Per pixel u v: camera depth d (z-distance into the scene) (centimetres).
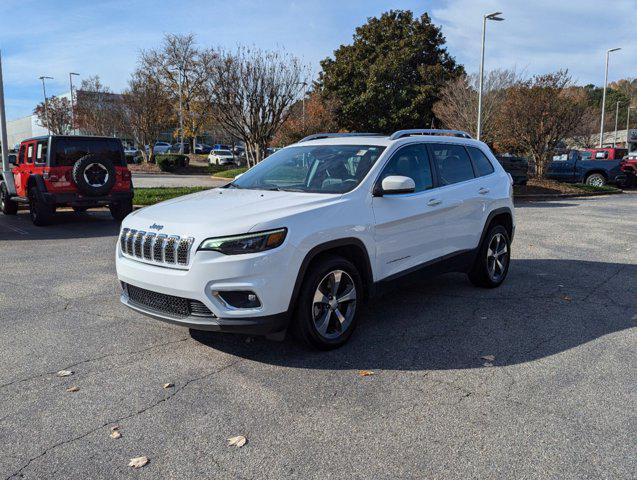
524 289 643
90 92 4078
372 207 470
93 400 363
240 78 2058
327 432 323
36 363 423
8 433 322
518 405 355
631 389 379
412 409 350
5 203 1354
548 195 1934
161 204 482
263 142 2144
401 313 548
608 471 285
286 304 404
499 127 2159
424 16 3688
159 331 495
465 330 497
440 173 564
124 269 437
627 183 2431
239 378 396
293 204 431
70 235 1044
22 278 695
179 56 4491
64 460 296
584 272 733
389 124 3306
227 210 425
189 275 391
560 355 439
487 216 617
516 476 281
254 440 314
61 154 1121
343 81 3419
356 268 465
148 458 297
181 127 4519
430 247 539
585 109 2134
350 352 444
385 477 281
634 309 564
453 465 291
